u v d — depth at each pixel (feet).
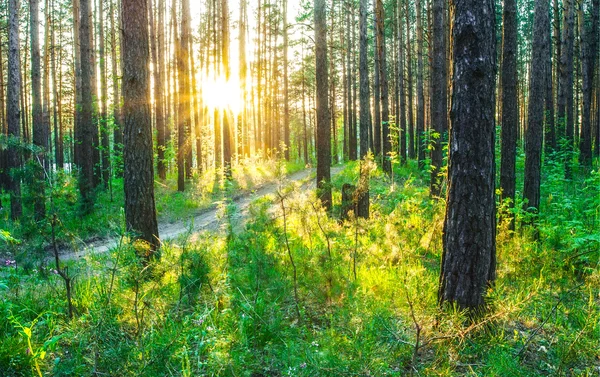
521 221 27.96
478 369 12.59
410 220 27.12
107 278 16.16
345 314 13.53
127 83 21.85
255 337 14.05
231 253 17.28
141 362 11.25
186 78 66.95
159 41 82.64
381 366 11.24
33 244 16.17
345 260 19.74
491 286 14.97
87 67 49.70
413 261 21.30
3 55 107.45
